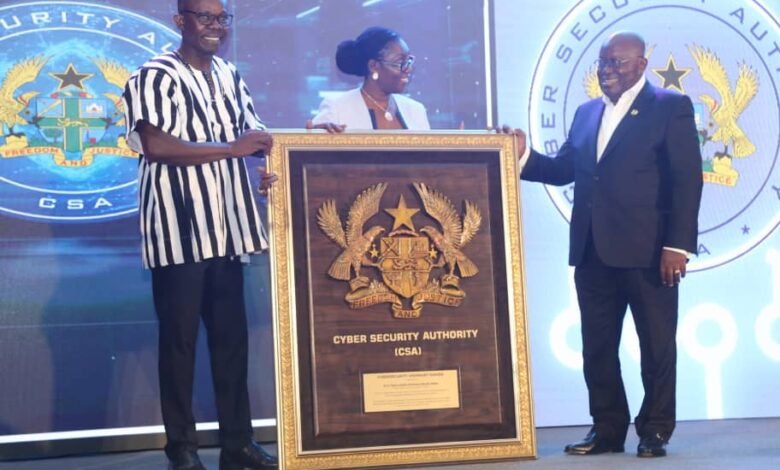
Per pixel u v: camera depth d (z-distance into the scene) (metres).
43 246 4.51
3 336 4.45
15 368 4.46
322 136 3.79
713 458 3.80
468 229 3.86
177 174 3.62
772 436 4.44
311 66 4.79
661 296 4.05
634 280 4.06
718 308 5.11
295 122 4.76
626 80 4.12
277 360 3.64
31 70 4.51
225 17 3.71
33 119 4.50
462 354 3.80
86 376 4.54
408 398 3.73
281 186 3.72
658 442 3.94
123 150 4.60
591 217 4.12
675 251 3.95
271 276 3.68
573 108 5.07
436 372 3.77
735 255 5.13
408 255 3.79
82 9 4.56
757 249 5.15
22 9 4.50
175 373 3.64
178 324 3.63
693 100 5.15
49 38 4.53
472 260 3.86
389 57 4.29
